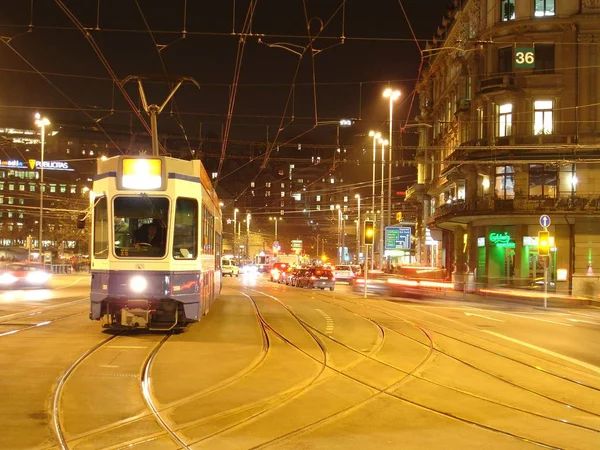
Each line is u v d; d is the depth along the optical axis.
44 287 38.03
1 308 22.28
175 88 19.25
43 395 8.84
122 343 14.00
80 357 11.91
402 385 10.52
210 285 19.09
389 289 45.41
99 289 15.01
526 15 40.69
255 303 27.27
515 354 14.37
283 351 13.74
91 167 108.62
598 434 7.82
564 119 40.38
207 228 17.69
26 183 103.38
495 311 27.42
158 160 15.12
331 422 8.02
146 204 15.07
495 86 41.06
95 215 15.36
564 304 35.22
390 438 7.37
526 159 40.47
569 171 40.59
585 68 40.09
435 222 49.06
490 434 7.68
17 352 12.32
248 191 123.94
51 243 86.00
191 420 7.86
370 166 93.69
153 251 14.96
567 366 12.96
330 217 110.69
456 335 17.59
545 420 8.48
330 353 13.70
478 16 43.84
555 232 40.97
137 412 8.11
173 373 10.82
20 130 82.75
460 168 44.28
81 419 7.71
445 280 46.31
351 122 28.97
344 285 54.72
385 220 89.94
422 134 63.72
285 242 116.94
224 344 14.48
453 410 8.89
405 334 17.45
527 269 41.53
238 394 9.41
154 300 14.89
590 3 39.81
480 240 44.91
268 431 7.51
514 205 40.47
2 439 6.81
